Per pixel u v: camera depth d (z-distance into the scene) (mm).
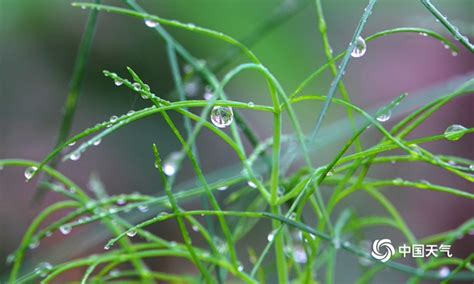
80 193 192
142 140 414
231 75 164
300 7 217
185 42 428
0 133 403
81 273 302
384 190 394
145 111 163
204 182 171
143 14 169
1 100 412
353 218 201
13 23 425
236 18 428
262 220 363
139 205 182
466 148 413
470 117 410
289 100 170
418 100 229
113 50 427
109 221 191
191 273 357
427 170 403
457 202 396
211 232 191
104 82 424
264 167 216
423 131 420
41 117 419
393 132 176
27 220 363
